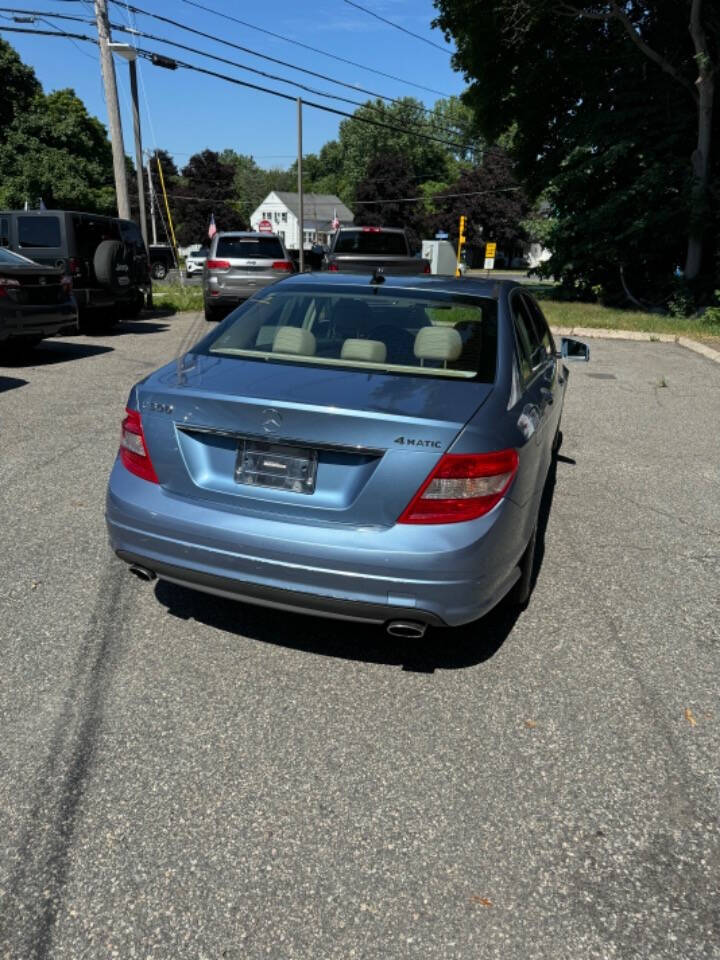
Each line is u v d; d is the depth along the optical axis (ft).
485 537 9.36
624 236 65.36
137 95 59.57
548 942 6.83
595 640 11.91
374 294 12.78
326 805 8.32
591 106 71.61
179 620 12.01
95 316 45.19
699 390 33.04
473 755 9.19
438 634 11.94
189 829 7.93
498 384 10.80
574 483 19.67
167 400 10.19
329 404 9.50
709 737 9.68
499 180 262.67
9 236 41.91
